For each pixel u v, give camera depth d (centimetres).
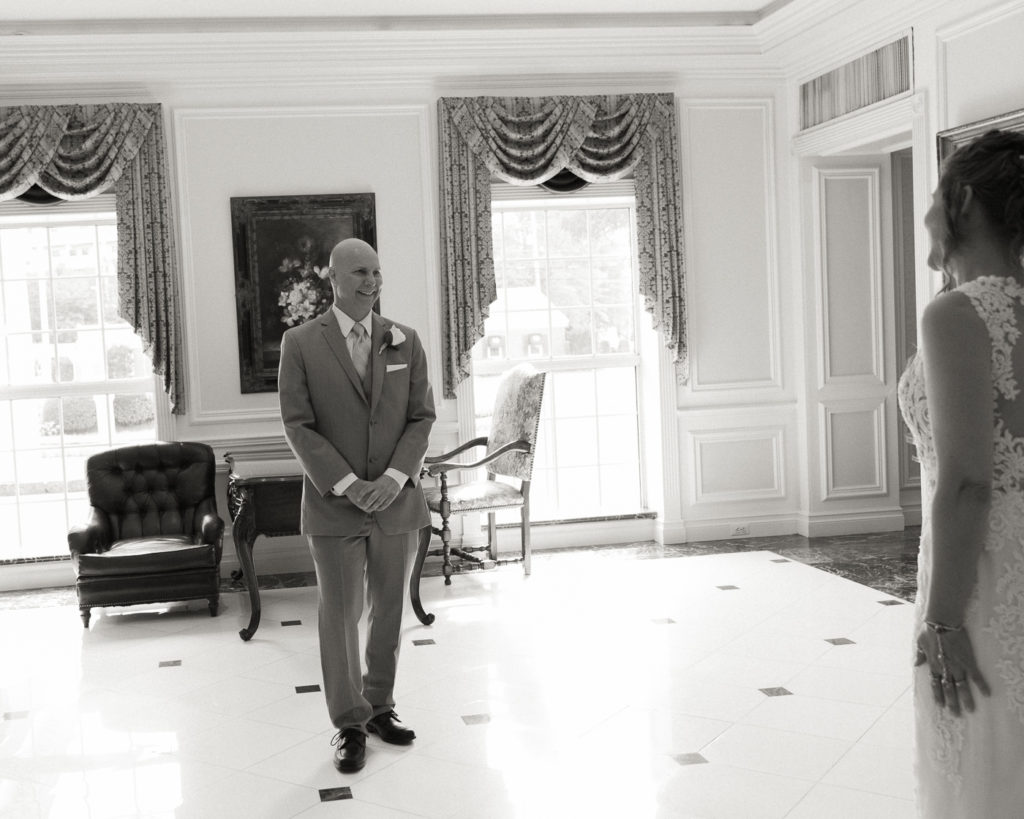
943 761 176
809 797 310
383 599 357
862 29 609
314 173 660
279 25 620
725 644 473
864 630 488
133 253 632
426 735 371
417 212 671
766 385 720
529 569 630
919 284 580
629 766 338
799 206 705
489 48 654
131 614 575
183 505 614
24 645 518
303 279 656
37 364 666
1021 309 166
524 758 347
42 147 619
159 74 637
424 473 600
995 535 167
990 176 167
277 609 574
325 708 408
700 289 708
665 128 685
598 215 718
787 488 727
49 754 367
